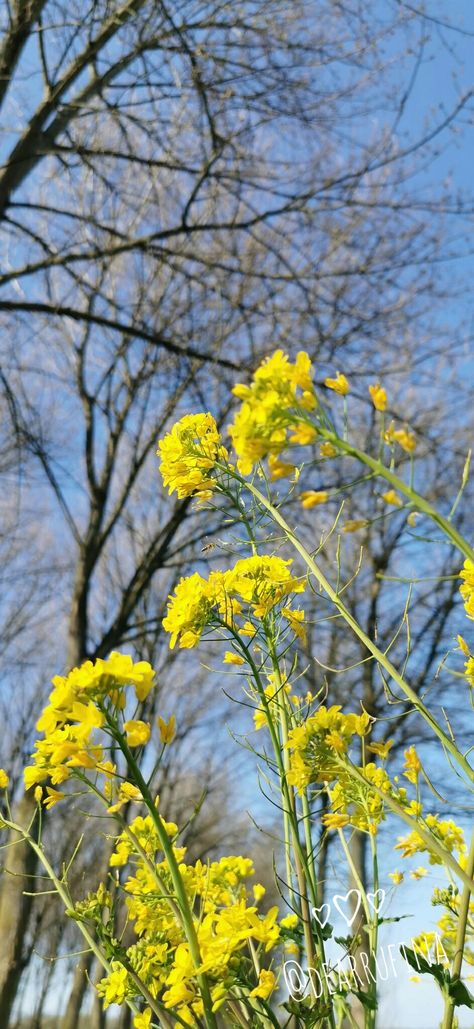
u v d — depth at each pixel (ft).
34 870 25.30
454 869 4.12
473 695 5.06
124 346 31.94
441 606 33.94
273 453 3.76
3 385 27.89
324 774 5.09
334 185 30.60
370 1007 4.74
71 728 3.92
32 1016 34.86
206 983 3.93
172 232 27.81
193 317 31.24
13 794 37.65
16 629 52.08
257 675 5.52
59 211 25.45
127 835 4.65
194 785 46.60
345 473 29.01
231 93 25.93
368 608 34.91
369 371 31.45
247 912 4.25
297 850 5.06
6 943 24.08
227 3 25.73
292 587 5.79
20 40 22.91
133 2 23.75
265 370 3.82
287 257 32.45
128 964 4.75
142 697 3.96
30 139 24.39
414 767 5.14
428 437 32.35
